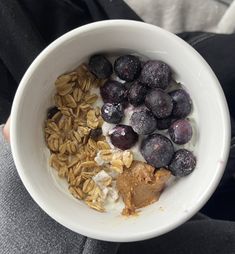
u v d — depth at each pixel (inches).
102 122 7.0
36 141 6.8
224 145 6.2
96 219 6.5
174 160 6.7
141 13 10.7
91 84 7.0
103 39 6.5
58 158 7.1
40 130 7.0
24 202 8.2
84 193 7.0
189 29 10.9
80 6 10.2
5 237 8.0
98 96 7.0
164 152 6.6
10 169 8.5
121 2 10.0
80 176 7.0
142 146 6.8
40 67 6.3
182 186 6.8
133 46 6.6
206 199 6.2
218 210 10.7
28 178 6.3
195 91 6.6
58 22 10.2
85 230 6.2
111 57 6.9
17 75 10.2
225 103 6.2
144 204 6.9
